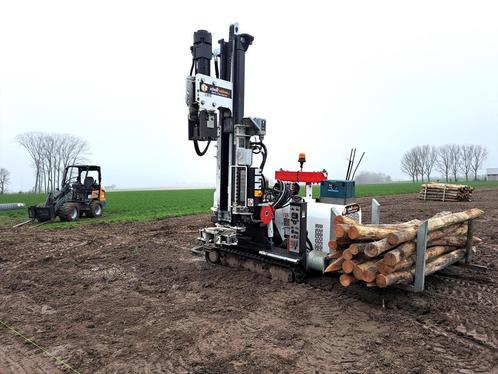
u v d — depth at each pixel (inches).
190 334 167.3
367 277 186.5
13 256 333.1
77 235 441.4
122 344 159.5
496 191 1291.8
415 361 143.3
